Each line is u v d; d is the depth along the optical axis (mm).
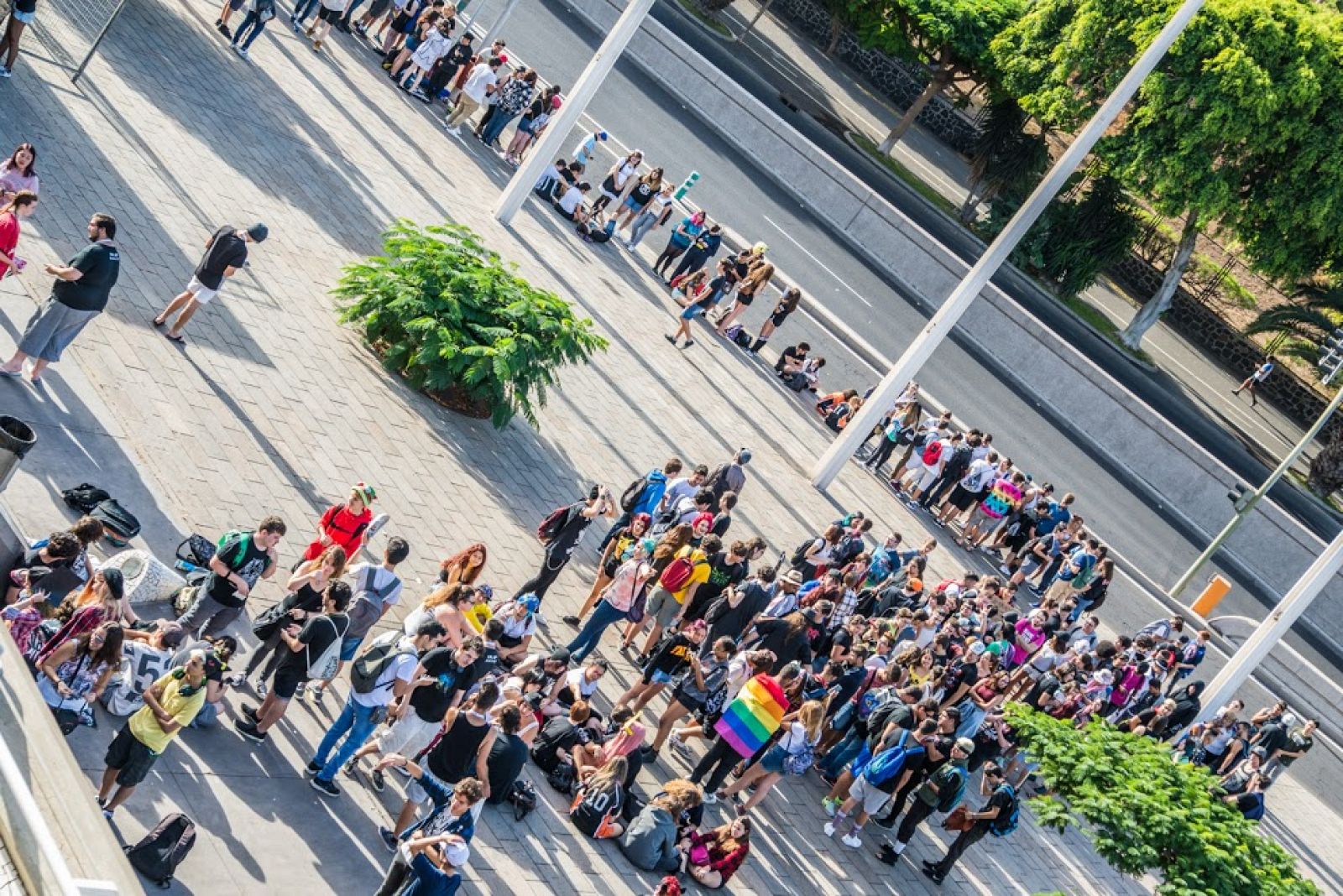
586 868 11867
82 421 12914
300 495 14094
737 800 14469
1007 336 35844
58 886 5559
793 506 22266
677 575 14766
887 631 16594
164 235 16828
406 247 17922
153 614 11273
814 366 26875
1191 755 21547
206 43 23062
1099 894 17953
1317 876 22656
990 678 17094
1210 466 34812
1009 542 25828
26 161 14016
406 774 11625
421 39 26672
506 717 10945
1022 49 38781
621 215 27453
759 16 44938
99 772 9555
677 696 13797
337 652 10875
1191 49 35188
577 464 18906
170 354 14898
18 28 17312
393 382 17656
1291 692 29281
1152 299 40438
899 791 15797
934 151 46625
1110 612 27859
